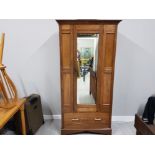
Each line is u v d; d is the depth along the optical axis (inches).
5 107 74.0
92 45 79.1
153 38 94.7
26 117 87.0
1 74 76.7
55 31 95.0
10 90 81.0
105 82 83.0
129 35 94.5
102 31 75.8
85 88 85.5
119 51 97.0
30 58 99.2
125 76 101.2
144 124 76.5
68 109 87.6
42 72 101.7
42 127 100.6
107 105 86.7
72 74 81.9
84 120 89.4
